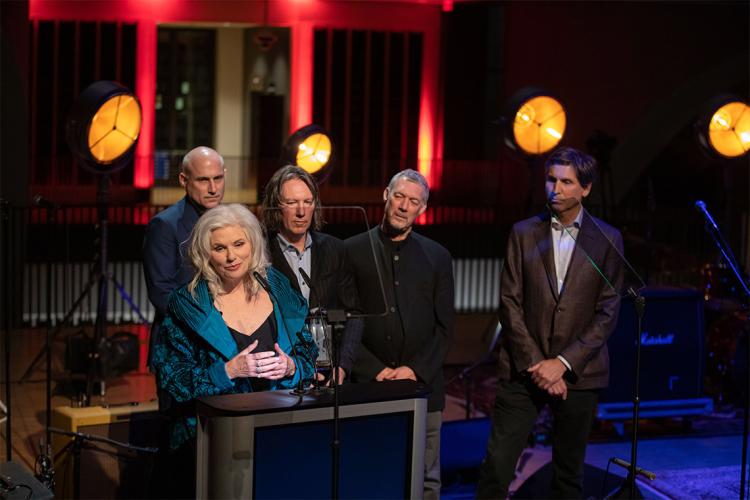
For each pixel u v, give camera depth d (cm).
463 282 1124
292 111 1440
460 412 692
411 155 1498
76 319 987
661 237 1142
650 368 626
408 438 327
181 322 356
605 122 1382
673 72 1387
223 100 1712
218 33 1705
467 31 1552
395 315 445
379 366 446
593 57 1374
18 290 947
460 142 1569
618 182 1393
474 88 1557
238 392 360
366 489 322
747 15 1388
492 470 462
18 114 991
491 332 945
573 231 464
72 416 454
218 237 348
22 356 822
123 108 688
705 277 748
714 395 725
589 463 580
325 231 1111
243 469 302
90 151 687
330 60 1466
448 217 1336
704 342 639
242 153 1723
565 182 457
